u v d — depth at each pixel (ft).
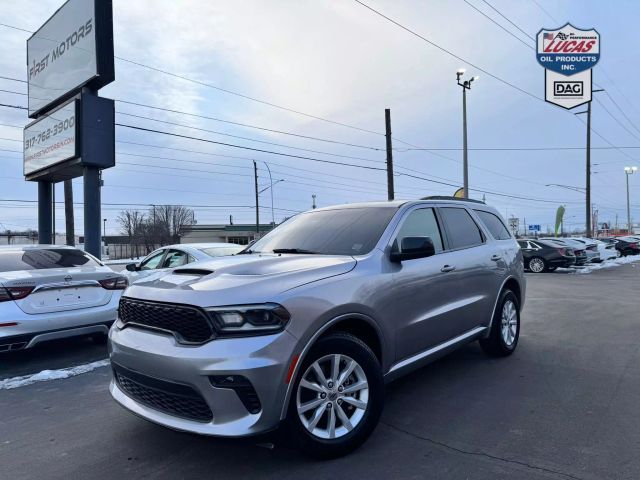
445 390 14.94
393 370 12.48
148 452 11.16
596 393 14.58
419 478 9.73
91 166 39.22
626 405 13.56
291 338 9.71
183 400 9.81
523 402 13.87
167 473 10.16
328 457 10.49
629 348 20.24
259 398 9.33
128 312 11.43
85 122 38.50
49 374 17.67
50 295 19.08
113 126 40.06
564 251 62.80
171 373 9.65
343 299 10.82
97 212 39.40
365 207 15.17
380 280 12.03
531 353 19.40
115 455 11.06
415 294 13.19
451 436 11.67
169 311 10.16
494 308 17.58
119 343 11.02
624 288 43.91
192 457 10.84
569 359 18.47
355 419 10.93
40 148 45.27
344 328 11.64
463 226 17.03
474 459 10.50
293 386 9.73
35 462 10.82
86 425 12.92
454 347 15.33
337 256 12.48
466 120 74.64
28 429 12.74
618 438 11.43
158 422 10.05
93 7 38.40
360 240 13.30
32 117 48.78
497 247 18.25
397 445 11.21
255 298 9.69
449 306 14.82
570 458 10.47
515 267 19.19
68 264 22.35
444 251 15.28
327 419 10.55
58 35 43.11
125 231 281.54
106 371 18.33
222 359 9.25
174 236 252.01
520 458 10.50
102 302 20.54
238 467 10.32
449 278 14.80
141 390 10.72
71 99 39.83
